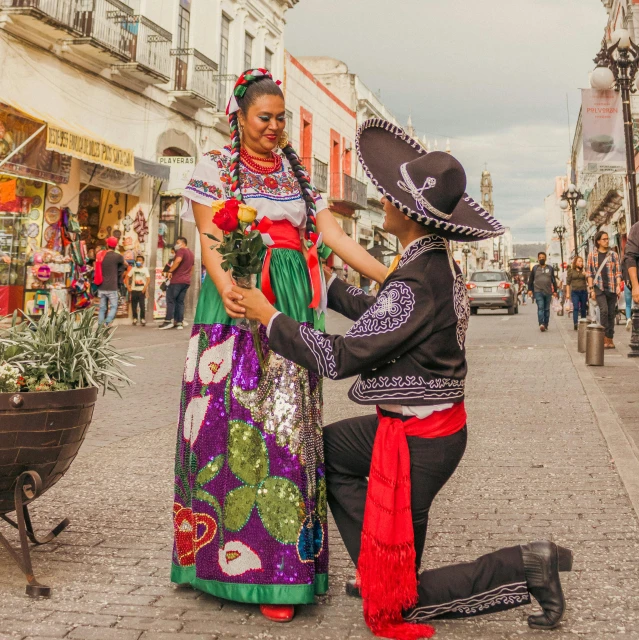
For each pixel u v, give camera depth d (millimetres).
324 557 2639
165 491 4238
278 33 25781
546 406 6938
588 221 47125
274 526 2521
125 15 16000
